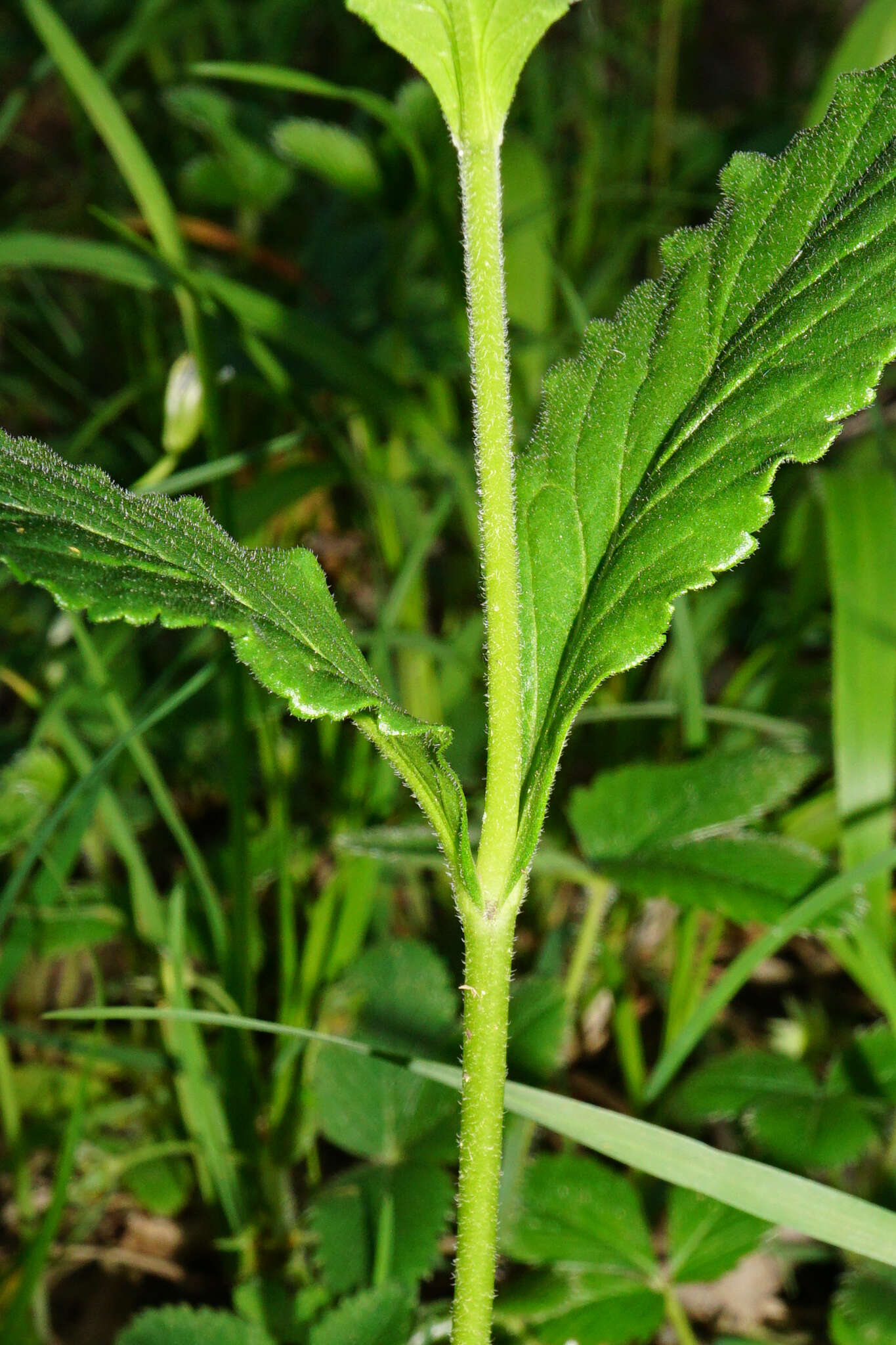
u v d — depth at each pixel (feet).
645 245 2.64
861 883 1.31
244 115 2.02
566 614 1.09
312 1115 1.41
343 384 1.66
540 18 1.03
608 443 1.10
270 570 1.06
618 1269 1.28
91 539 1.01
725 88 3.42
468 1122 1.06
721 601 1.81
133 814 1.69
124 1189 1.47
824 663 1.83
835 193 1.08
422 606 1.83
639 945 1.65
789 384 1.05
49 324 2.41
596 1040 1.62
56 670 1.75
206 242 2.16
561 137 2.97
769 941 1.31
